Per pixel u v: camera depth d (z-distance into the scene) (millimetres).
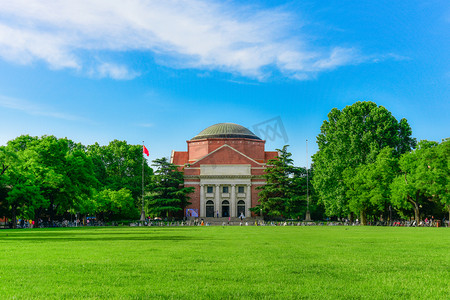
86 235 41125
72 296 11195
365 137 78438
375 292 11727
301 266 16516
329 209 83250
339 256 20062
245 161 123438
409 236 37312
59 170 74062
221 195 122438
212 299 10883
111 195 97438
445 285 12773
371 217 100750
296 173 108125
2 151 63656
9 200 64125
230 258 19188
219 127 134375
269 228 65188
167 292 11648
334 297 11125
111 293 11523
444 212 84750
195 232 48781
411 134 83125
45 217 101250
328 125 89062
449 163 64438
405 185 68500
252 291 11773
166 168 114250
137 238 35500
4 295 11281
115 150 116562
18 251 22734
